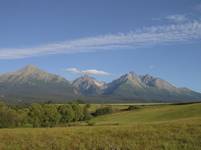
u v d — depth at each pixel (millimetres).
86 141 32375
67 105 151625
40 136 35188
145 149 29078
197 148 28766
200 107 102562
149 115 105938
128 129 36906
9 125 120312
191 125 37312
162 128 36500
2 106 123000
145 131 35188
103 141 32094
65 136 34781
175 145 29844
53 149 30703
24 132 38062
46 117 135625
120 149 29672
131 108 156500
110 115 132625
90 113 174625
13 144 32500
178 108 109500
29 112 133000
